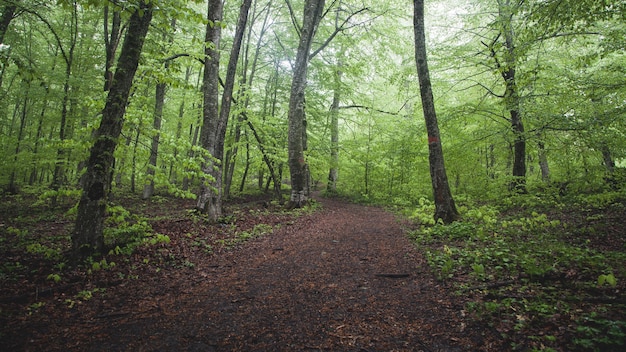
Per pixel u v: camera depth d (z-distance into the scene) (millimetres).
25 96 12023
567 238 6422
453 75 14078
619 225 6898
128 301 4180
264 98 19422
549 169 17016
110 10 11914
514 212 10117
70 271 4910
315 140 18031
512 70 11977
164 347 3105
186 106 18953
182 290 4645
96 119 6102
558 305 3309
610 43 7254
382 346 3059
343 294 4449
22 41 12227
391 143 16984
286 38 18438
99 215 5512
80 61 13633
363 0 15156
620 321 2715
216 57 10156
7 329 3242
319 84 17906
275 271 5605
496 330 3088
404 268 5449
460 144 13102
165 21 5164
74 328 3408
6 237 7449
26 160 11352
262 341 3223
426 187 18031
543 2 6195
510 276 4312
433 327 3328
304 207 13500
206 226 9070
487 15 12680
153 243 6219
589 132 9023
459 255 5594
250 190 23812
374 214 13492
